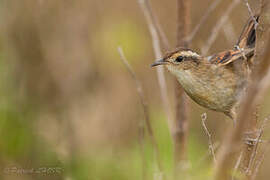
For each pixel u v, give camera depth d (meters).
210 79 8.74
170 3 14.21
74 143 12.13
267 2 6.32
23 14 12.57
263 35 6.25
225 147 5.56
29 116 11.93
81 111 13.12
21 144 10.51
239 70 8.47
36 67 12.73
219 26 9.43
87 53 13.16
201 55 9.02
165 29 13.98
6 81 11.85
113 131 13.07
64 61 13.05
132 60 13.07
